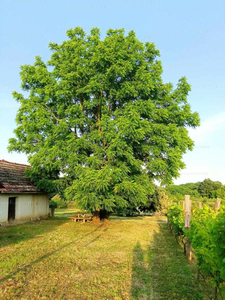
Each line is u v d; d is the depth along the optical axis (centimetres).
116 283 576
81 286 554
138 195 1333
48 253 833
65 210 3269
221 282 412
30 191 1681
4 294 505
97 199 1269
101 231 1338
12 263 709
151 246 977
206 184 5066
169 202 2622
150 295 514
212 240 396
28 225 1526
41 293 514
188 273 650
